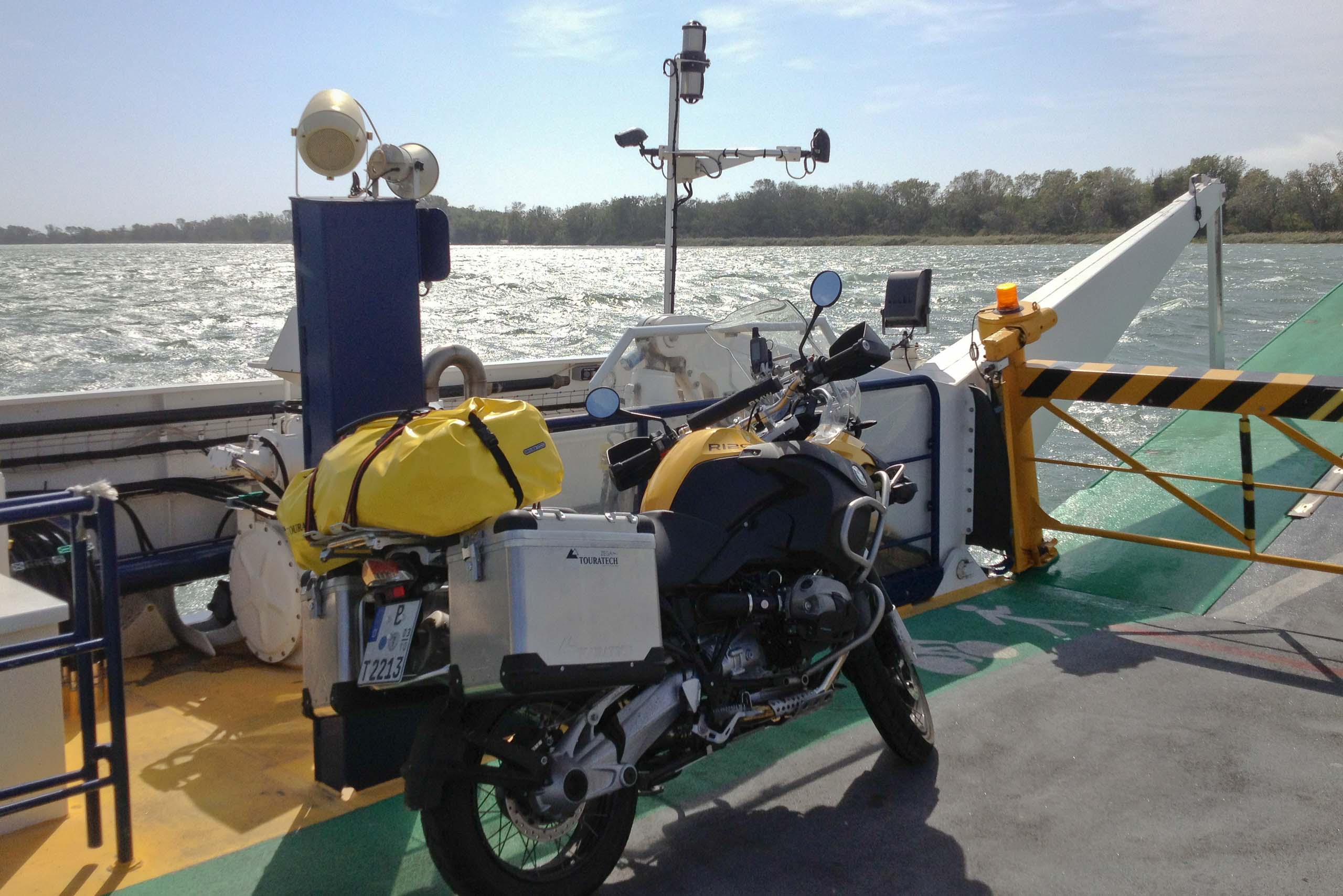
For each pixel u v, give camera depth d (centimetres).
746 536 317
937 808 352
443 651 273
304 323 367
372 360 363
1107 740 398
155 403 556
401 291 367
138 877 313
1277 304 2980
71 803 359
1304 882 303
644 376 664
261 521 486
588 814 301
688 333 682
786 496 328
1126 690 444
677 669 308
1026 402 592
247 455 456
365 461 263
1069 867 315
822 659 338
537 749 277
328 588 288
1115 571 605
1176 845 325
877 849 328
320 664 293
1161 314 2661
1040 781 369
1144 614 540
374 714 368
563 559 259
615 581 270
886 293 571
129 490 514
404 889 306
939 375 596
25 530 471
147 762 396
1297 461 768
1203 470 768
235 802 362
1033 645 501
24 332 2588
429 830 268
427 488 253
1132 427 1259
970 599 571
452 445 257
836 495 330
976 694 445
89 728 311
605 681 264
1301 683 447
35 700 341
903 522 579
